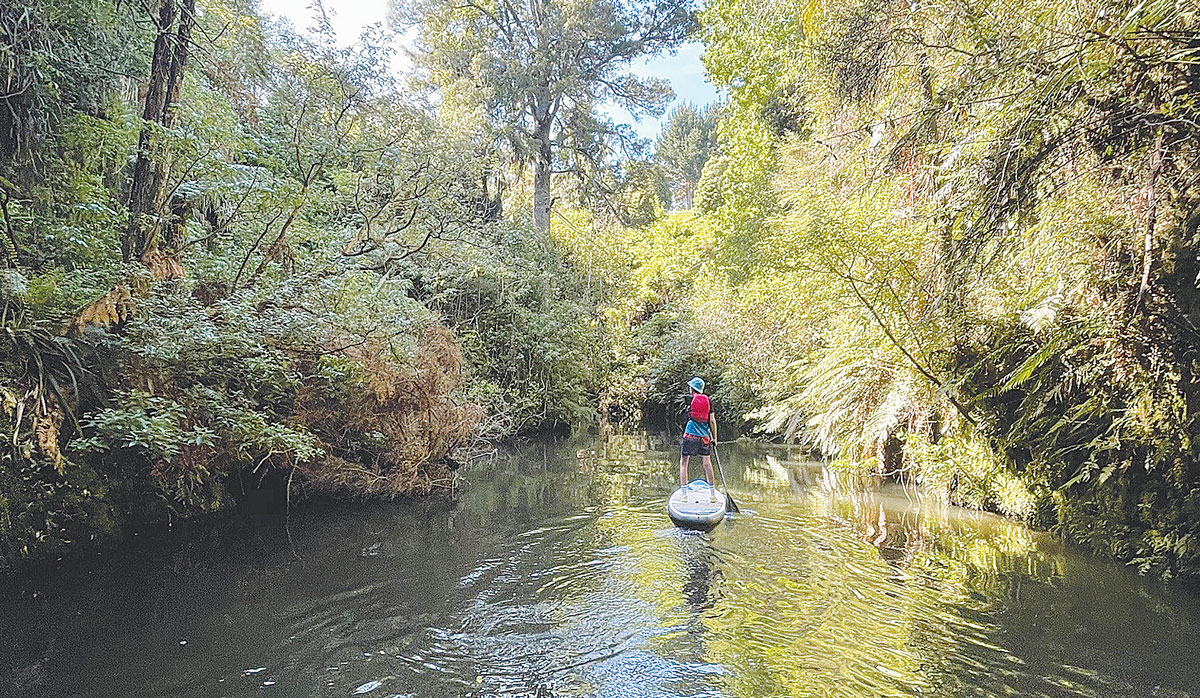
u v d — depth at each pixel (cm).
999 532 653
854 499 834
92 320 552
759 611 487
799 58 1134
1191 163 421
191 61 801
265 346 726
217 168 731
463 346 1398
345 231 1002
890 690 367
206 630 458
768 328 1378
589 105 2248
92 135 634
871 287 745
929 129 621
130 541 639
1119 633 418
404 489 891
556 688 382
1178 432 490
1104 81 405
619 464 1225
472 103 1966
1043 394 604
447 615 489
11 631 450
